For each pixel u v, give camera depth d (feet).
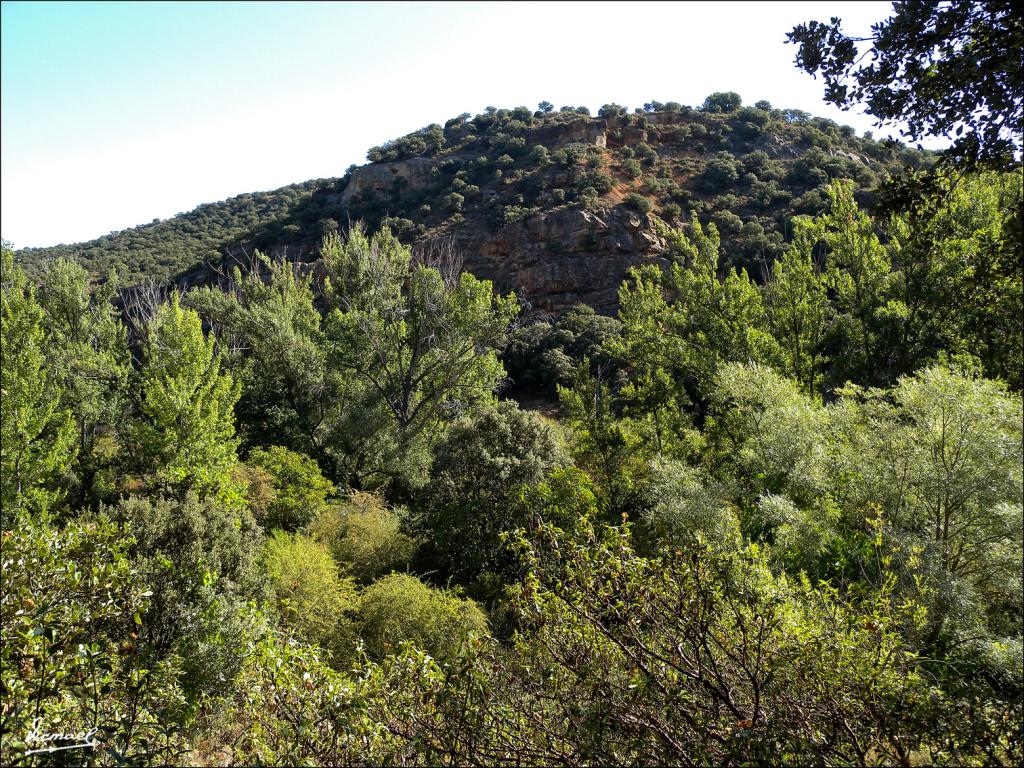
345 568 43.78
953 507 33.73
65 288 85.97
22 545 11.39
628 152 196.24
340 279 99.91
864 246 60.75
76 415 69.10
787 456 42.24
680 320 64.80
